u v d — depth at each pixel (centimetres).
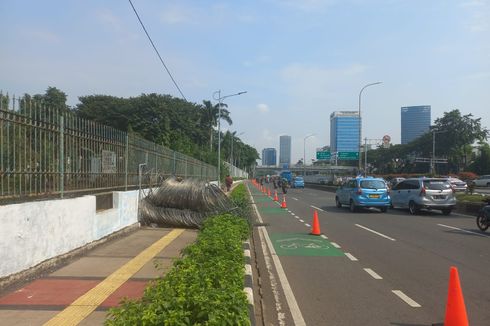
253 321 569
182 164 2461
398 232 1560
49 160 877
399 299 731
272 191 5475
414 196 2248
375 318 638
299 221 1964
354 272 931
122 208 1305
